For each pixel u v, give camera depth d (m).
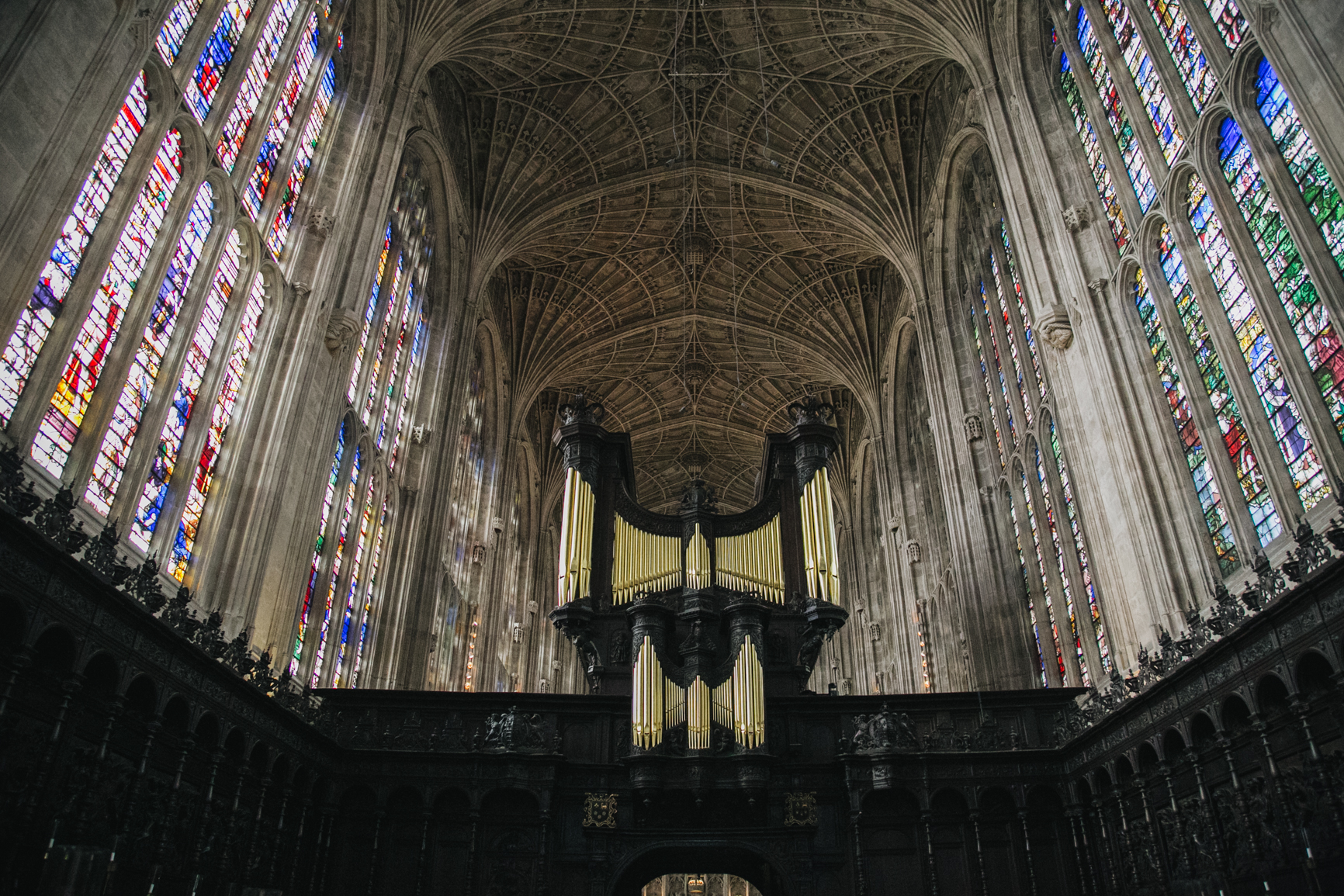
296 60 23.06
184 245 17.98
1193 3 18.31
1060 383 24.12
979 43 28.67
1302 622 13.22
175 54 16.92
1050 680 28.00
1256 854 14.30
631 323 49.47
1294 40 15.05
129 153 15.74
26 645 11.38
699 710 21.16
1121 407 21.47
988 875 20.39
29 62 12.73
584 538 25.30
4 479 11.48
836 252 44.25
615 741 21.89
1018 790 20.98
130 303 16.05
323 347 23.12
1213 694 15.49
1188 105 19.19
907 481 44.59
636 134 38.50
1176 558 19.62
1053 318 23.86
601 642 23.83
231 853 16.73
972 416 34.16
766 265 45.94
